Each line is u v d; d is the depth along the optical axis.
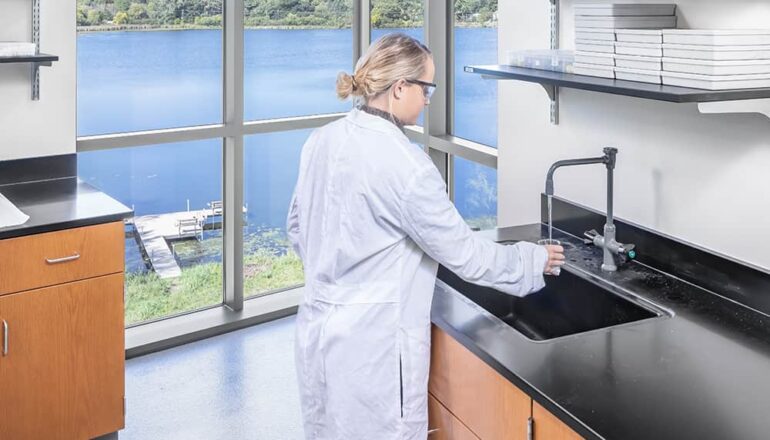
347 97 1.88
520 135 2.79
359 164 1.78
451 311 1.91
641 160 2.23
